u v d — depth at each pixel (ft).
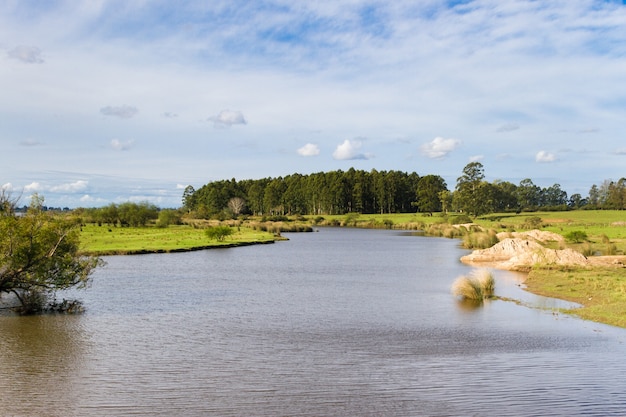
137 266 150.82
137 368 52.21
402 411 41.60
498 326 71.36
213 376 49.88
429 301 92.68
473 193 510.58
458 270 144.97
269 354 57.57
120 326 71.36
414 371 51.49
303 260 174.91
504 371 51.37
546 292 98.99
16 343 61.87
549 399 44.01
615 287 96.63
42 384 47.34
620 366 52.75
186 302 91.35
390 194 621.31
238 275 131.64
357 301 92.84
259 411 41.50
